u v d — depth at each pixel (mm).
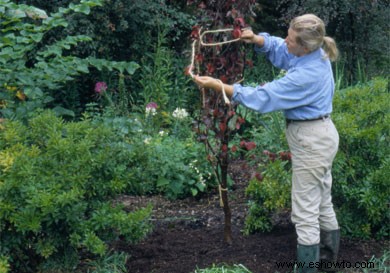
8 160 4055
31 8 6414
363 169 4848
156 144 6613
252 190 4949
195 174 6457
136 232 4371
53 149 4230
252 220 5051
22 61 6410
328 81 4141
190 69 4230
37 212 4020
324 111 4125
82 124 4547
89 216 4383
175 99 9078
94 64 6715
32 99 6484
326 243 4512
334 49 4129
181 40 9992
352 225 4957
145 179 4676
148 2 9000
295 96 4016
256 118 7371
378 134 4863
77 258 4398
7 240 4129
